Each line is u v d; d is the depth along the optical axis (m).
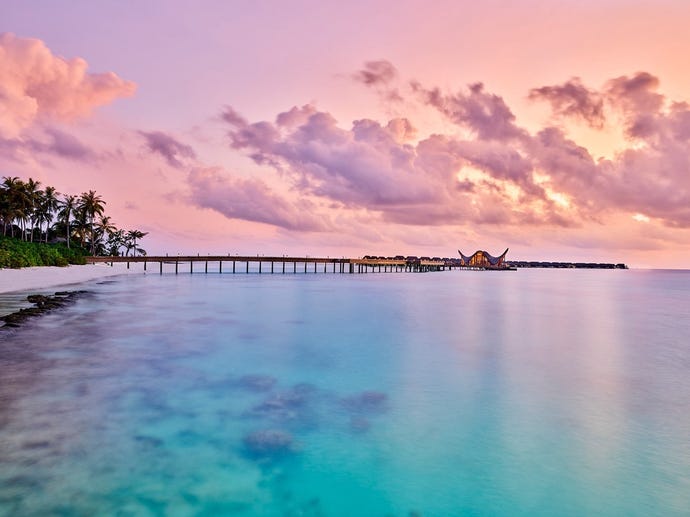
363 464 6.88
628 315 28.05
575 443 7.79
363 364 13.52
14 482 6.00
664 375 12.50
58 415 8.49
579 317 26.69
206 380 11.30
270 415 8.88
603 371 12.94
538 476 6.61
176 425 8.20
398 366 13.31
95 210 80.94
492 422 8.74
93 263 78.25
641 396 10.52
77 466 6.48
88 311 24.28
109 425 8.08
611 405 9.84
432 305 33.28
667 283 92.12
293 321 22.97
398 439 7.84
